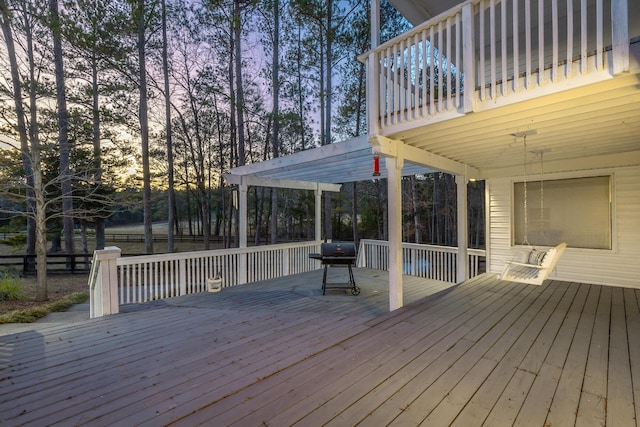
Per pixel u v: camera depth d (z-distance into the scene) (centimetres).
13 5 855
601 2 227
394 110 356
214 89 1382
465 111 290
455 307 390
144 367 258
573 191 537
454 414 175
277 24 1278
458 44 297
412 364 238
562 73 247
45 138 895
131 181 1095
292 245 770
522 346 270
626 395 193
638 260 483
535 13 451
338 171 640
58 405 201
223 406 191
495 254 622
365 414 176
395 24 1191
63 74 970
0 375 246
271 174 683
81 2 981
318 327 364
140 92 1201
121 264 486
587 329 312
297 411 181
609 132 354
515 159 520
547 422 167
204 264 602
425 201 1659
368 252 846
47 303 752
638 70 217
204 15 1269
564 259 547
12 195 800
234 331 352
